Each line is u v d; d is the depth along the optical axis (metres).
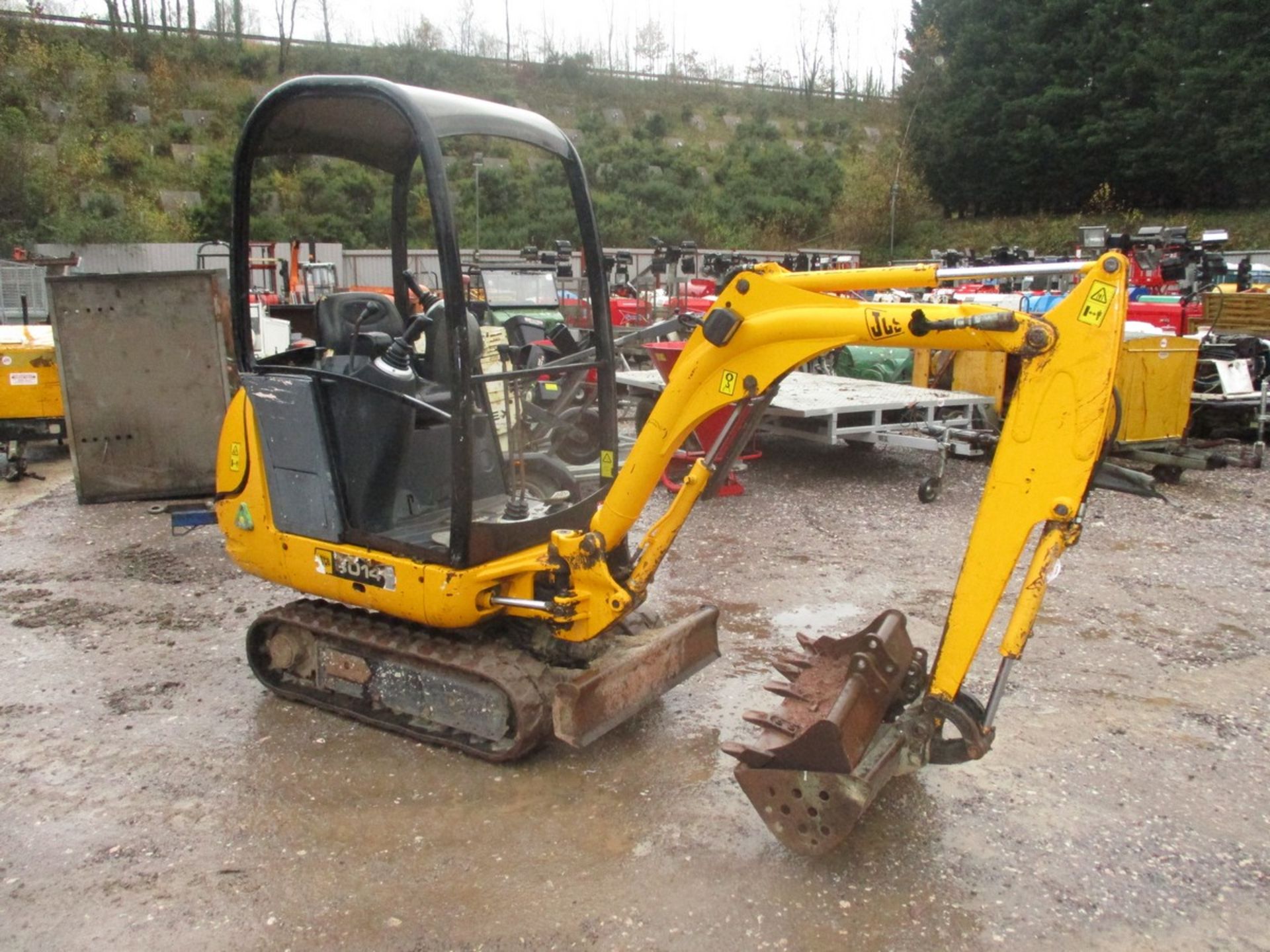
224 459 4.27
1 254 22.38
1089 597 5.73
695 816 3.47
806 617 5.42
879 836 3.36
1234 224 25.28
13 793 3.68
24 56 29.47
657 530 3.60
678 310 11.66
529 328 5.66
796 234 31.36
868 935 2.88
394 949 2.83
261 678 4.46
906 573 6.14
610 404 4.11
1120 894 3.08
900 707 3.36
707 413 3.38
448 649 3.88
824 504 7.87
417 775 3.77
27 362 8.66
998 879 3.14
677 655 4.05
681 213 30.17
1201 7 25.80
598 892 3.07
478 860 3.24
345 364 3.99
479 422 3.99
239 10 37.03
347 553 3.89
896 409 8.66
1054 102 28.30
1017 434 2.85
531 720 3.64
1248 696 4.48
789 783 3.06
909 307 2.96
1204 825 3.47
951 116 30.94
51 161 25.28
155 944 2.86
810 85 42.31
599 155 32.03
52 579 6.14
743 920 2.94
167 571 6.31
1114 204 28.58
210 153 27.62
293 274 12.83
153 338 7.44
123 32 33.91
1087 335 2.75
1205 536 6.98
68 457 9.85
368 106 3.66
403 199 4.72
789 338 3.17
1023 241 28.09
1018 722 4.21
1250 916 2.99
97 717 4.29
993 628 5.26
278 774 3.79
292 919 2.96
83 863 3.24
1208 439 10.18
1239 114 24.94
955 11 32.81
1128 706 4.37
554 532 3.74
